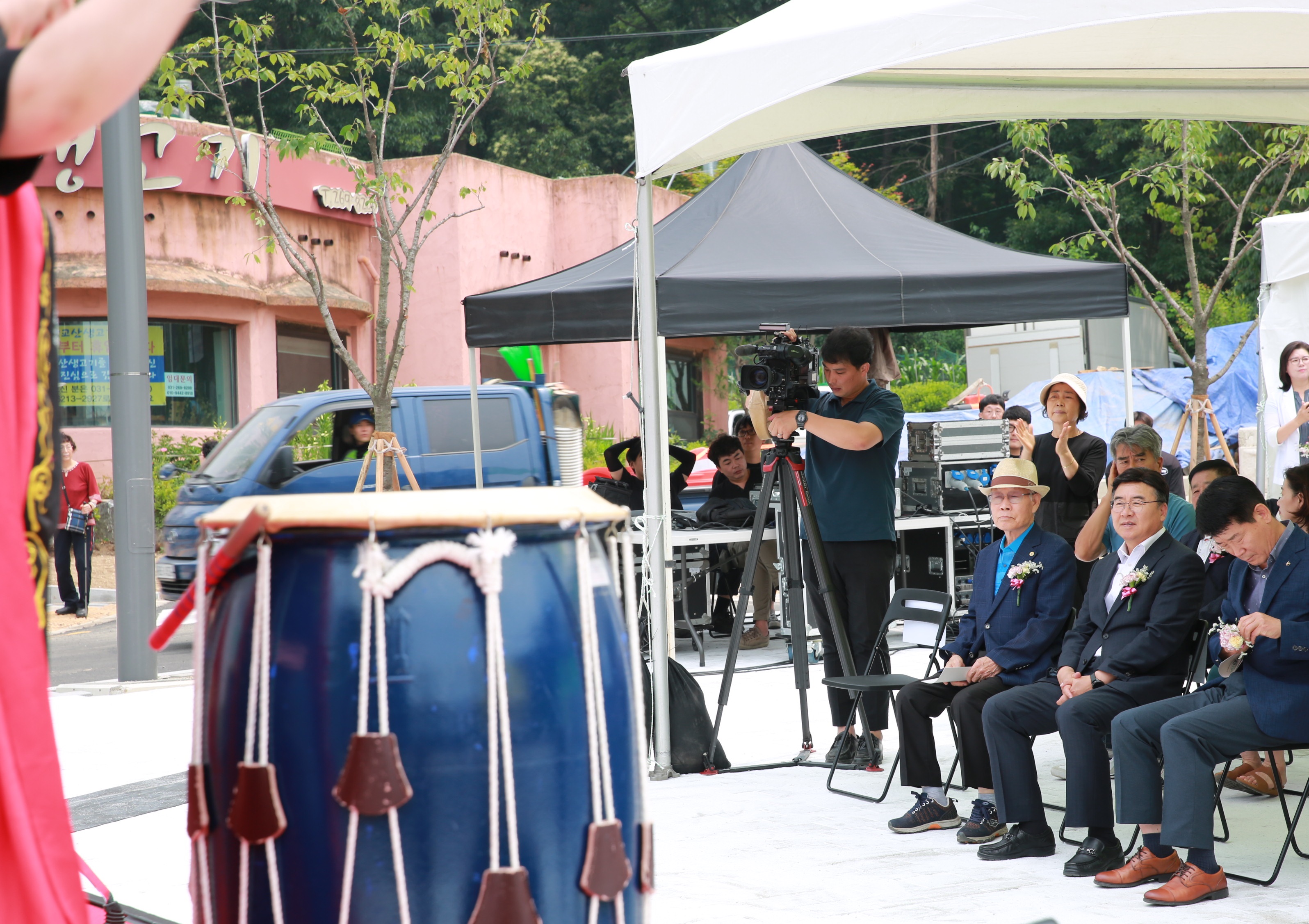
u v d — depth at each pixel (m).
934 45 4.34
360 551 1.40
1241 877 3.95
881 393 5.53
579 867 1.44
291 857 1.37
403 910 1.35
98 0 1.01
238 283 17.84
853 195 8.73
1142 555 4.39
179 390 17.77
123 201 8.24
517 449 10.44
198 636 1.53
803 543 5.94
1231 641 3.78
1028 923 3.49
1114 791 4.99
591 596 1.50
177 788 5.36
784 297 6.93
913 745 4.61
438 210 19.75
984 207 36.62
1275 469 8.80
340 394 10.38
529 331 7.27
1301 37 4.94
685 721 5.60
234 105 26.47
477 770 1.38
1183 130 14.03
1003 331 19.50
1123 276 7.62
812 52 4.67
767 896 3.78
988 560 4.87
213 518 1.51
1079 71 5.56
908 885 3.89
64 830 1.19
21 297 1.21
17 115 1.01
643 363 5.70
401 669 1.37
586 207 21.97
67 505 12.63
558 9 36.16
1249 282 25.66
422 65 27.52
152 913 3.41
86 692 8.09
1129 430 5.60
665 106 5.21
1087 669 4.41
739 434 9.84
